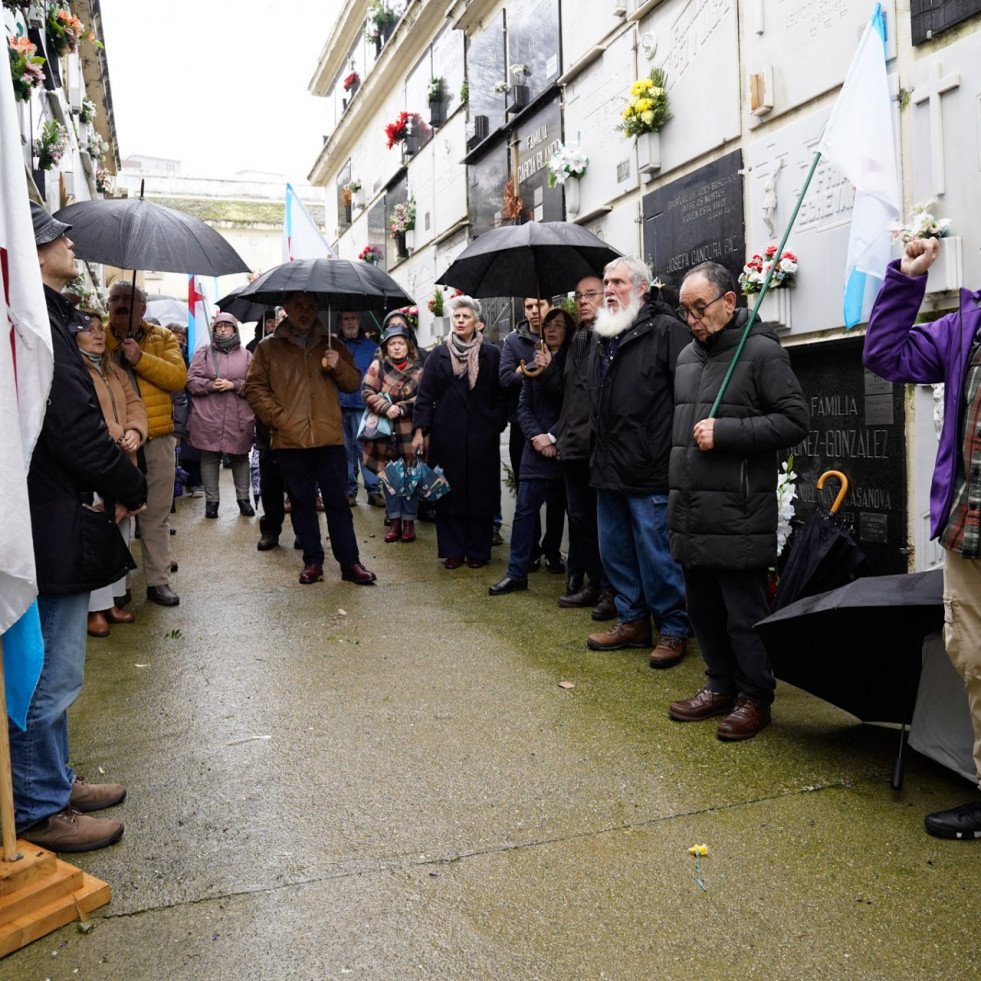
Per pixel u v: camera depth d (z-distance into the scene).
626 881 2.62
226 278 17.45
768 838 2.83
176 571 6.67
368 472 9.45
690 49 5.55
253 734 3.72
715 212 5.32
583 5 6.99
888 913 2.43
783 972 2.22
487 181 9.23
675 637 4.46
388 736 3.67
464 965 2.26
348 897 2.56
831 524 3.64
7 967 2.28
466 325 6.43
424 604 5.66
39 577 2.64
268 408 6.01
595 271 5.46
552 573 6.43
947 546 2.66
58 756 2.78
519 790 3.19
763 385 3.54
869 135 3.72
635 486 4.39
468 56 9.80
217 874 2.69
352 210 16.72
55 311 2.71
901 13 3.99
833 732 3.64
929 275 3.80
